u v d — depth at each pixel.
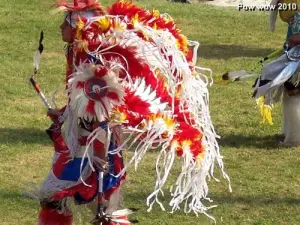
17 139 9.65
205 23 18.17
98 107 5.79
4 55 14.23
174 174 8.57
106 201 6.08
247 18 18.94
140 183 8.28
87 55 5.91
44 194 6.16
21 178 8.33
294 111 9.61
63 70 13.38
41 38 6.52
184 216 7.43
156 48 6.00
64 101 11.63
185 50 6.25
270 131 10.37
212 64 14.45
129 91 5.93
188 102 6.14
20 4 18.81
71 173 6.05
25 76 12.82
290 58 9.48
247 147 9.72
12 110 10.95
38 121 10.48
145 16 6.14
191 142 5.96
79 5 6.07
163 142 5.90
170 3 20.41
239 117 11.02
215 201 7.85
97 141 5.96
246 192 8.13
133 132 5.89
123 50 5.95
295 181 8.53
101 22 5.89
